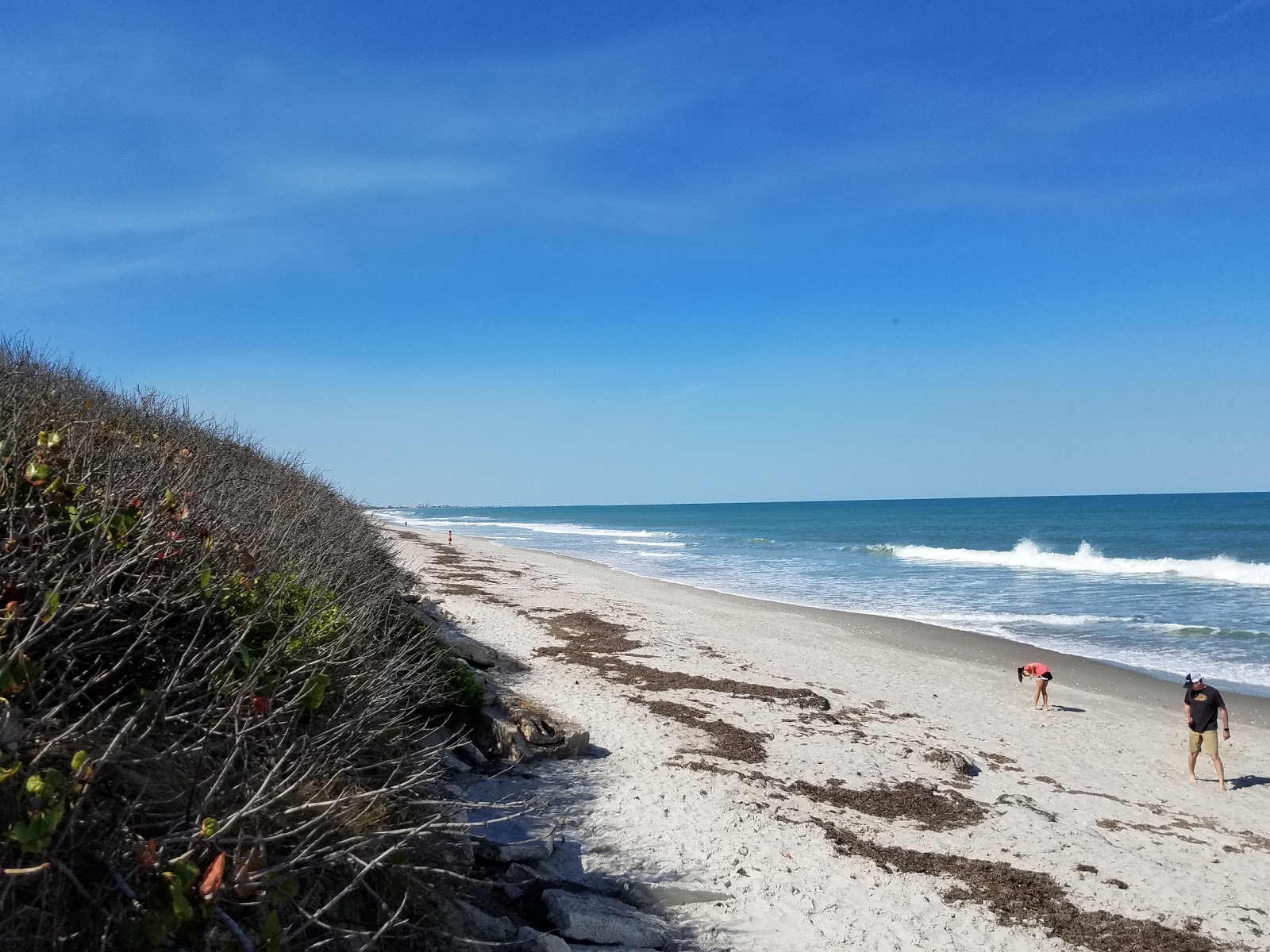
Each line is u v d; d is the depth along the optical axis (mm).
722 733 10719
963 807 9016
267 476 9680
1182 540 53906
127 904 2711
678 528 87188
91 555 3398
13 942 2412
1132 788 10391
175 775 3354
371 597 7090
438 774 4789
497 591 23562
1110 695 15281
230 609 4344
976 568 39406
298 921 3312
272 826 3430
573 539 64875
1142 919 6824
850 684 14820
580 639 16688
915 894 6809
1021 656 18516
